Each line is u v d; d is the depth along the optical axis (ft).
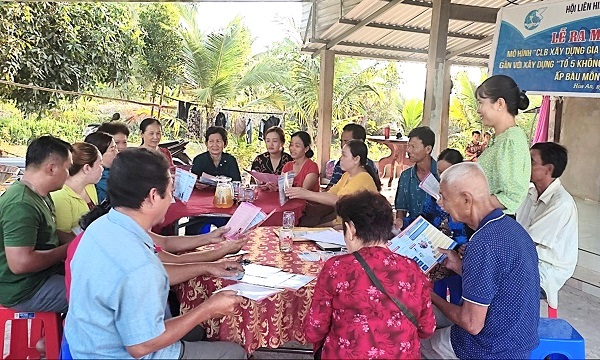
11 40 26.13
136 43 33.32
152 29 37.86
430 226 7.66
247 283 6.56
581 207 21.54
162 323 5.09
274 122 35.94
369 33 24.63
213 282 6.60
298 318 6.46
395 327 5.20
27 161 7.76
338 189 12.30
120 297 4.90
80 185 9.20
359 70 52.31
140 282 4.91
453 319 6.09
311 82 43.68
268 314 6.31
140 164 5.31
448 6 15.83
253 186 13.33
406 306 5.26
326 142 27.76
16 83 25.89
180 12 38.93
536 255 6.21
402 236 7.38
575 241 8.98
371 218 5.57
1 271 7.43
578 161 23.25
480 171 6.29
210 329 6.35
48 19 27.94
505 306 5.85
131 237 5.15
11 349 8.23
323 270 5.52
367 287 5.25
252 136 39.32
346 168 11.33
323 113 27.55
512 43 14.14
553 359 7.01
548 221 8.97
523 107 8.42
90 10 29.84
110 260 4.96
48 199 8.20
